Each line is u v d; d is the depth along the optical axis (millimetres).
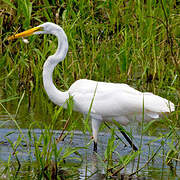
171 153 8977
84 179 7691
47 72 10422
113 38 14484
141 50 14562
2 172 7832
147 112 9859
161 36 15555
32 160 8391
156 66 14984
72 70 13828
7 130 10469
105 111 10070
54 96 10523
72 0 13898
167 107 9719
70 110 9602
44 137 7965
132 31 14484
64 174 7918
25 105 12586
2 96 13094
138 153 8141
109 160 8609
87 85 10383
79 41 14109
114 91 10047
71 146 9844
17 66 14219
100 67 14148
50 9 14367
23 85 14031
